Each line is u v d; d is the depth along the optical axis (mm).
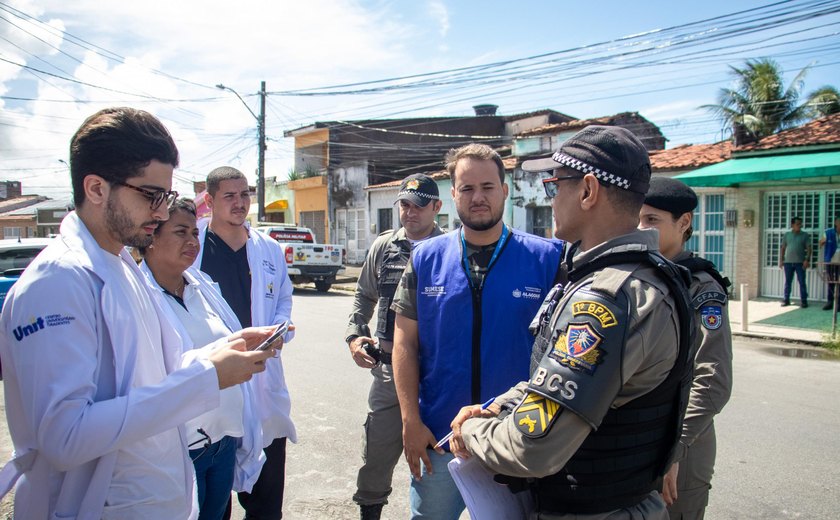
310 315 11789
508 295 2258
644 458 1499
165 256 2369
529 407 1442
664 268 1474
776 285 12805
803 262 11836
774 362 7879
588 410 1355
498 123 28500
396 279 3146
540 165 1786
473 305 2273
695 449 2211
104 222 1564
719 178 11688
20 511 1592
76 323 1459
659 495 1668
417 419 2305
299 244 15906
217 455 2389
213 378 1599
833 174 10281
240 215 3174
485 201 2279
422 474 2342
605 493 1484
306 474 4082
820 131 12258
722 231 13398
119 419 1432
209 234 3225
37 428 1408
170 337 1853
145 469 1652
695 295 2143
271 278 3322
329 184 26859
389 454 3123
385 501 3180
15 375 1517
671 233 2371
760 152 12406
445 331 2293
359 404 5660
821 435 4855
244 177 3213
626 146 1574
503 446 1490
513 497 1757
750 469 4160
